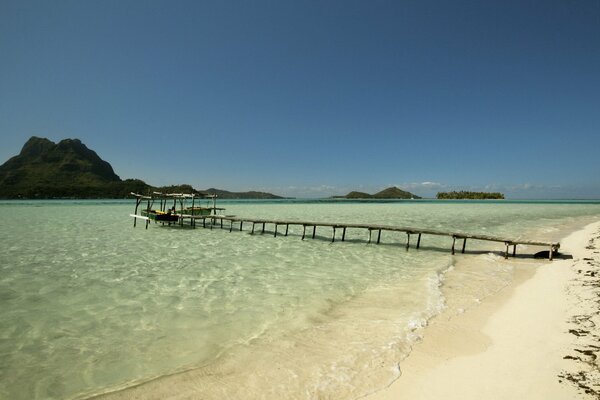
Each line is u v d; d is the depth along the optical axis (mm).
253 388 4422
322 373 4758
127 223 26812
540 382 4332
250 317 7191
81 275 10625
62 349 5805
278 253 14820
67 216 32906
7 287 9266
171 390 4441
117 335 6352
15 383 4785
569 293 8344
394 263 12914
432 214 40406
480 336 5910
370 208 55969
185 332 6461
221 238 19469
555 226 26281
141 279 10242
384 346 5555
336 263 12828
